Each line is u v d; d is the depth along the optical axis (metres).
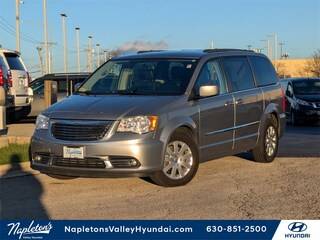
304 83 21.09
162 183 8.15
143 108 7.93
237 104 9.55
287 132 17.08
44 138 8.11
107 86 9.11
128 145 7.64
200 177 9.07
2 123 12.68
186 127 8.41
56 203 7.53
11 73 15.39
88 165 7.78
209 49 9.85
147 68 9.11
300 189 8.15
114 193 8.02
